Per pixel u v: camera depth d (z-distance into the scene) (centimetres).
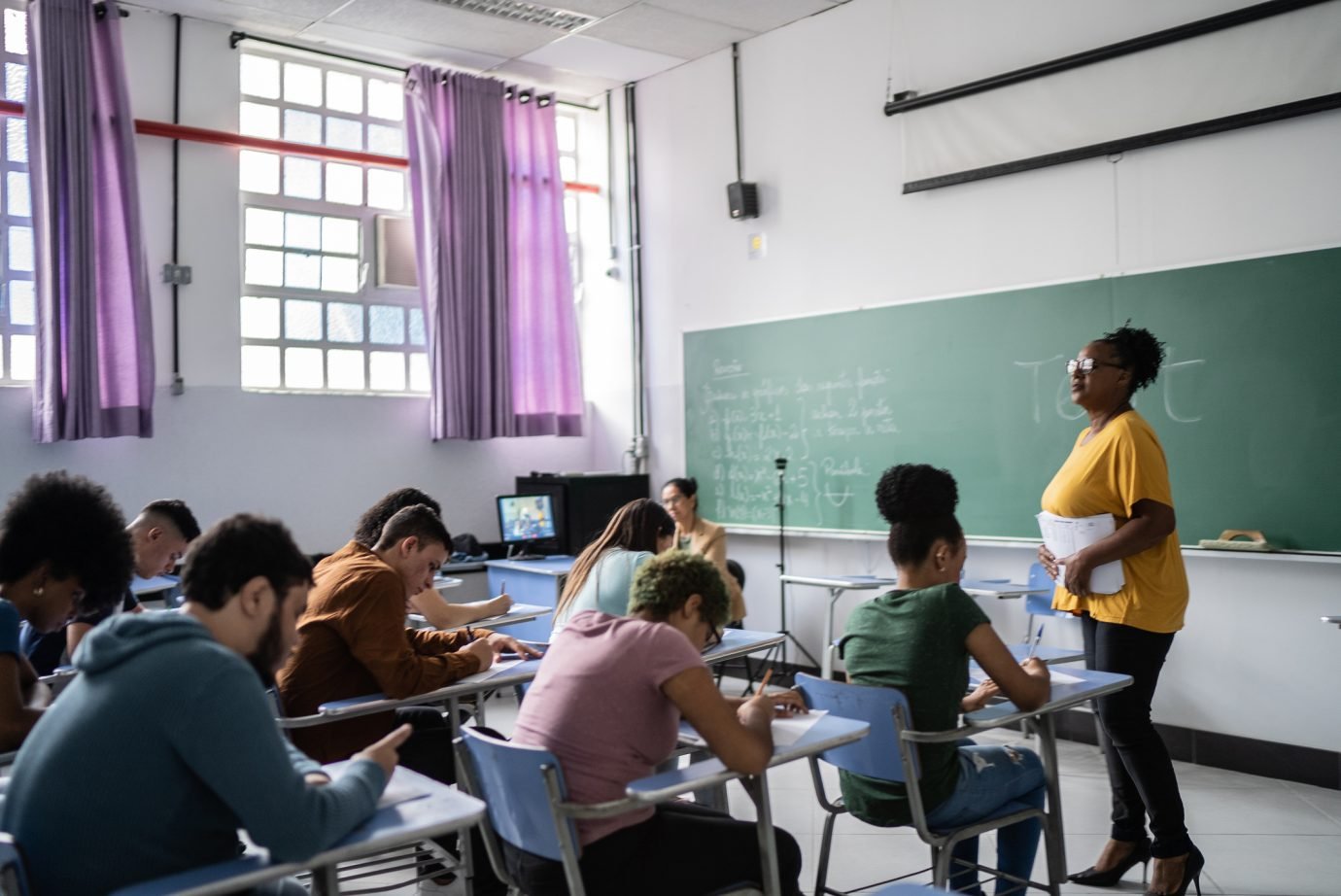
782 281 588
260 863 153
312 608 290
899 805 245
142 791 149
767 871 205
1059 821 254
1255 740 421
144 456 533
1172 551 299
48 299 490
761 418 595
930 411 516
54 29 491
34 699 231
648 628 204
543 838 200
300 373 593
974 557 509
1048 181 475
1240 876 319
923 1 520
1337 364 392
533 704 210
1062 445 468
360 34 580
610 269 683
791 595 591
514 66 636
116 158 513
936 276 518
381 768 169
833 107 560
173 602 479
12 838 155
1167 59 435
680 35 591
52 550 219
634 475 643
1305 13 398
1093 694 251
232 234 564
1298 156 403
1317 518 397
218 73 560
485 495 652
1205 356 425
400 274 626
